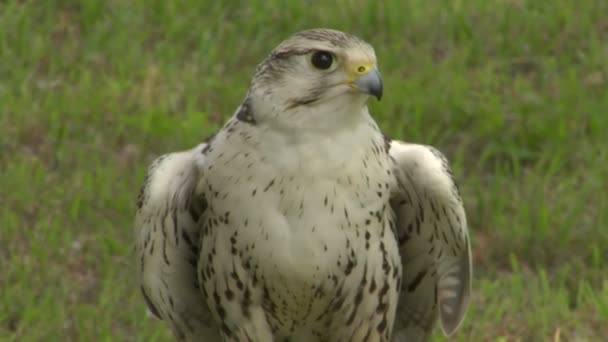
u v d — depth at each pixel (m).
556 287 12.63
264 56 15.75
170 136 14.27
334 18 16.22
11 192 13.22
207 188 9.02
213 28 16.09
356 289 9.12
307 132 8.70
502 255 12.98
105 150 14.05
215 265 9.16
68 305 11.92
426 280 9.89
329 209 8.80
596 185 13.74
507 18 16.25
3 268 12.33
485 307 12.09
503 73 15.59
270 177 8.76
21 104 14.51
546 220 13.16
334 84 8.66
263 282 9.07
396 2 16.44
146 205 9.29
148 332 11.52
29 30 15.78
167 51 15.62
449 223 9.39
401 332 10.24
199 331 9.98
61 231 12.84
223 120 14.66
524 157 14.33
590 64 15.66
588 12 16.45
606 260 12.98
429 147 9.33
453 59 15.64
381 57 15.62
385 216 9.06
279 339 9.59
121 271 12.37
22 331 11.48
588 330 11.82
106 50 15.60
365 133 8.85
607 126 14.58
